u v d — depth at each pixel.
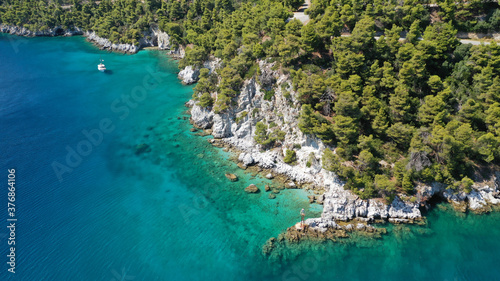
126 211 64.12
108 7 180.88
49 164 76.81
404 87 68.38
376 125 67.00
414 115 68.19
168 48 160.38
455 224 58.97
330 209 61.03
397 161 63.78
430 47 73.31
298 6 107.69
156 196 67.88
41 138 86.81
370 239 56.56
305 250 55.16
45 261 53.97
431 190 62.31
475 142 62.78
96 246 56.66
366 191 60.03
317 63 79.19
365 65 73.44
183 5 156.50
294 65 79.44
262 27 94.06
